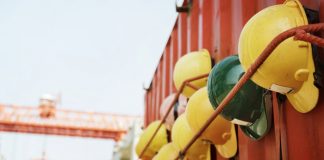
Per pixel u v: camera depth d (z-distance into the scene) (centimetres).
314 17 196
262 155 249
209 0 397
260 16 198
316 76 184
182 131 337
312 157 197
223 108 218
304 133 203
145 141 513
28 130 1856
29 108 1906
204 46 393
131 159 927
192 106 287
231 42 323
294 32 159
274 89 200
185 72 354
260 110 235
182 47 505
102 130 1883
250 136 251
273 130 235
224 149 297
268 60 188
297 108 203
